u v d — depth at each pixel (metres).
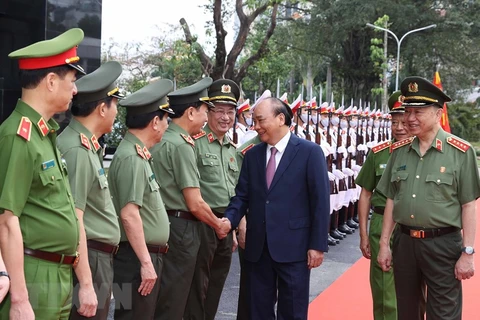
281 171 4.39
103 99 3.50
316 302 6.26
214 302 5.25
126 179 3.81
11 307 2.79
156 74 17.12
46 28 5.57
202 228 4.88
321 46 35.28
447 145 4.21
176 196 4.50
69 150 3.34
